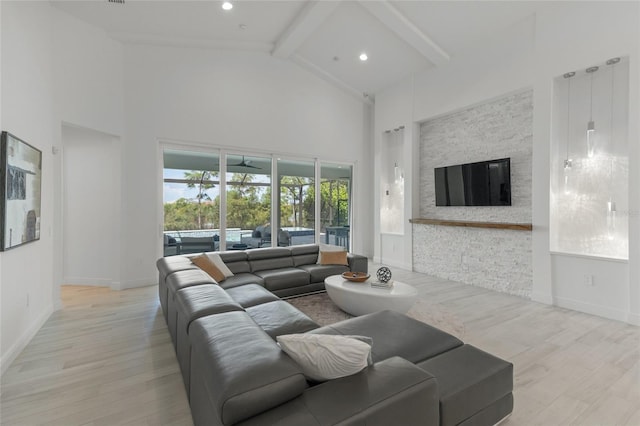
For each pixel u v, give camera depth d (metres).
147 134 4.79
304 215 6.54
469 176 5.03
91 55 4.18
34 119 3.11
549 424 1.77
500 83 4.50
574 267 3.77
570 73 3.77
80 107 4.04
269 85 5.93
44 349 2.69
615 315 3.43
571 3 3.72
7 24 2.54
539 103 4.03
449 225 5.21
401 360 1.50
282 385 1.17
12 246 2.51
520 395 2.04
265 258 4.46
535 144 4.08
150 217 4.84
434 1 4.11
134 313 3.57
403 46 5.24
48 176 3.47
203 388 1.44
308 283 4.19
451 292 4.51
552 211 3.99
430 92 5.60
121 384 2.16
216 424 1.16
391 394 1.22
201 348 1.50
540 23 4.02
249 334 1.56
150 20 4.36
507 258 4.46
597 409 1.90
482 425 1.60
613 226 3.60
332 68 6.24
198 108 5.20
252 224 5.86
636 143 3.24
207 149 5.38
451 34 4.70
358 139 7.23
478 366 1.70
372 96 7.13
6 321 2.44
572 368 2.38
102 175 4.67
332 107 6.79
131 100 4.66
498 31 4.51
